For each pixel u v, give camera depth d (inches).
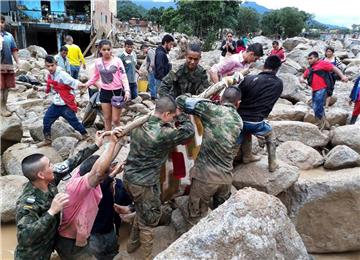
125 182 139.9
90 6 1192.8
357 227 176.9
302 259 120.0
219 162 145.3
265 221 111.5
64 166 133.7
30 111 353.1
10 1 1137.4
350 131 268.5
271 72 169.6
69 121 248.2
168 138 132.2
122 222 178.9
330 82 299.1
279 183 175.6
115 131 132.6
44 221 111.6
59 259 153.4
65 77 236.2
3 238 173.0
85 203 123.3
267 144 176.9
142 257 151.0
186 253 106.4
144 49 526.3
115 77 235.3
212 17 1085.8
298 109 322.3
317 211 177.5
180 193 166.9
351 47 1043.3
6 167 229.6
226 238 106.5
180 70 169.5
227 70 197.8
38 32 1293.1
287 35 1913.1
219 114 144.1
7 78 315.0
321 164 246.8
